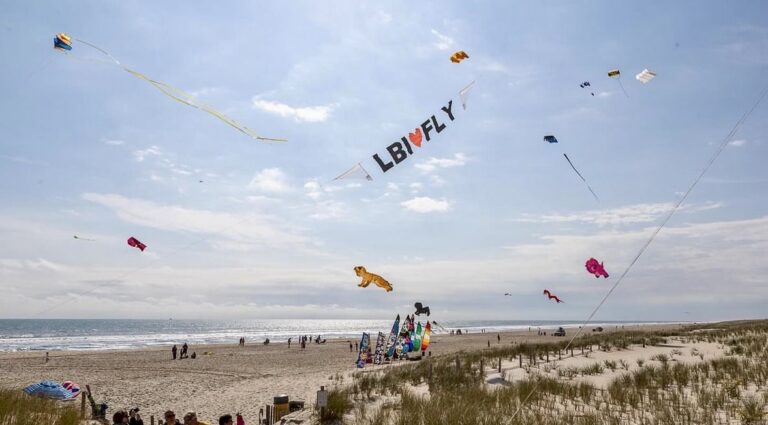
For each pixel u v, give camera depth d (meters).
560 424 8.97
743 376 13.29
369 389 15.69
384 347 33.31
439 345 57.28
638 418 9.85
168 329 158.75
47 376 29.00
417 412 9.78
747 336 31.66
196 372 31.02
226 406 18.78
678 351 26.14
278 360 39.88
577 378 17.52
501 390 13.30
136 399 20.67
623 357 24.97
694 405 10.48
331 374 27.84
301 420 11.40
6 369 32.94
